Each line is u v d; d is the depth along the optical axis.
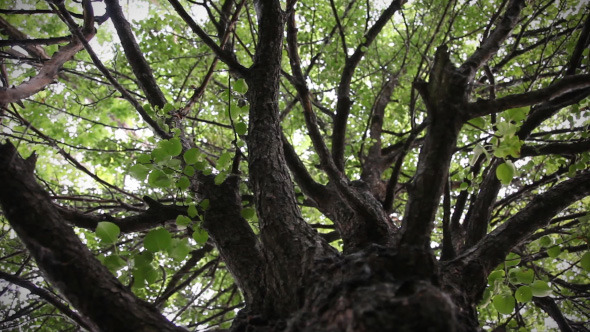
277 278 1.49
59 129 5.23
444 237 2.51
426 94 1.47
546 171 3.96
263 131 2.00
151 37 4.87
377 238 1.82
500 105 1.47
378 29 3.91
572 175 2.40
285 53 4.68
